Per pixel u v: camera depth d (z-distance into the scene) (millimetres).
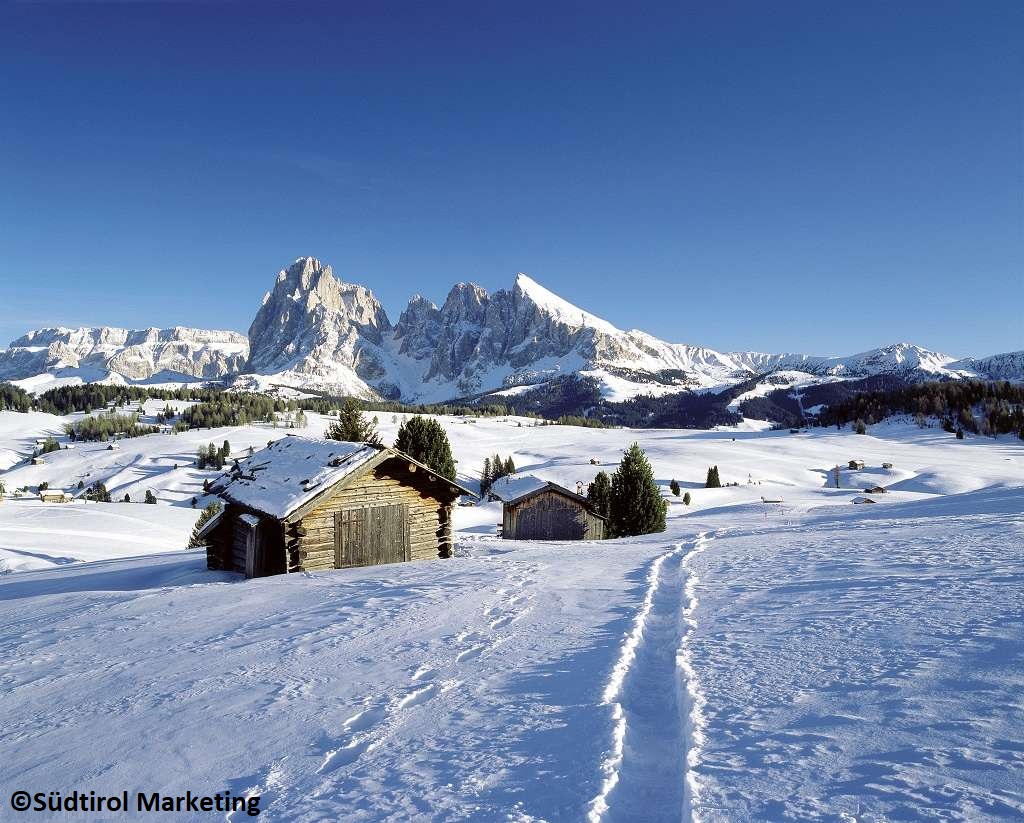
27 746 7703
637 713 7094
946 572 12023
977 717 5395
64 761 7082
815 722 5809
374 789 5535
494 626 11516
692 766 5191
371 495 25812
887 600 10297
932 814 3977
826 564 14898
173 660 11070
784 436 199000
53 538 66188
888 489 105500
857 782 4570
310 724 7398
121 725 8047
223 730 7484
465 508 77750
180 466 181500
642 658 9164
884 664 7160
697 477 121250
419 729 6918
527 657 9281
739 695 6777
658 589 14586
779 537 23453
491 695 7785
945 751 4863
